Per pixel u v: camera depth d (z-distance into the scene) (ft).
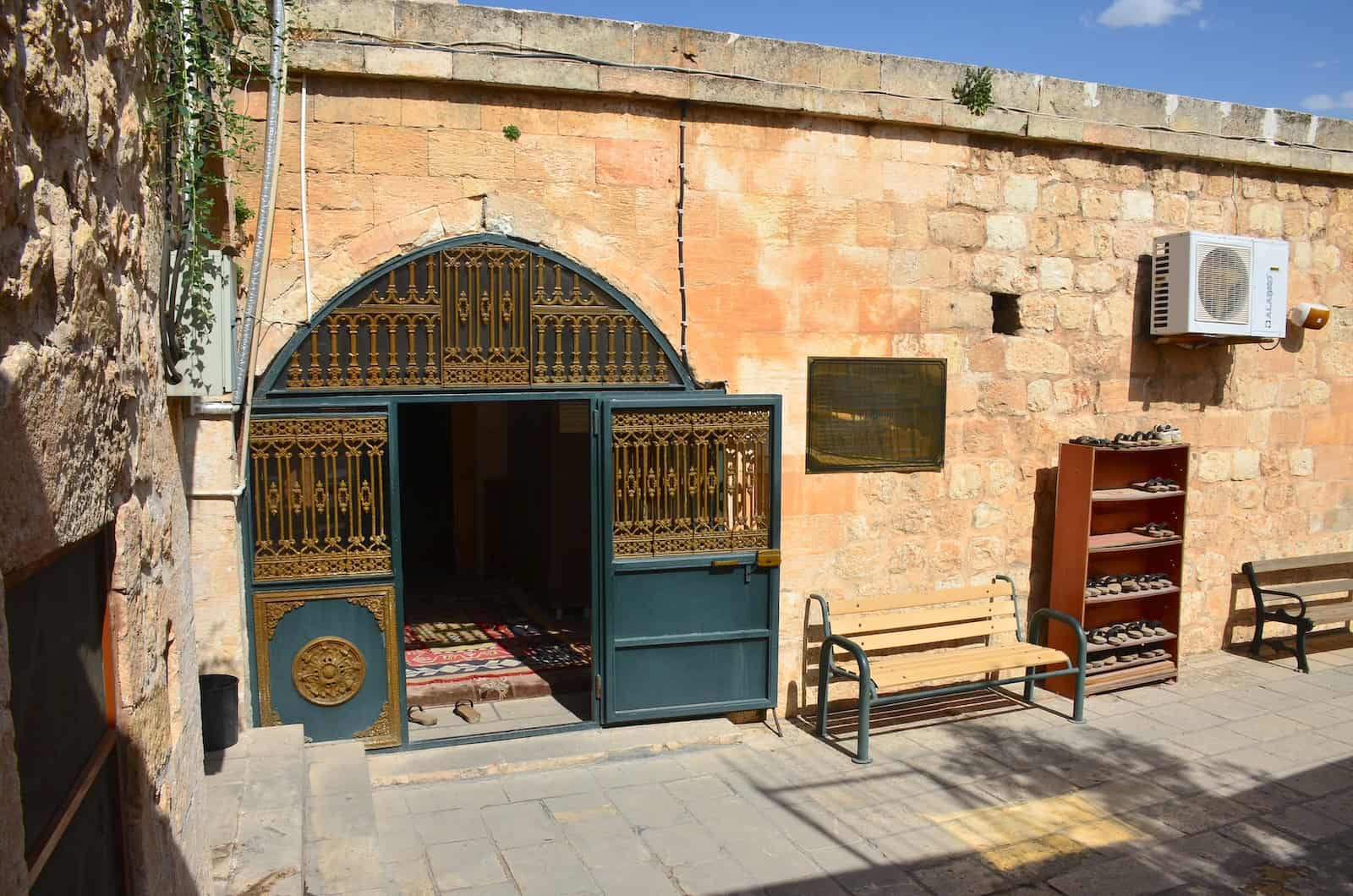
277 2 15.12
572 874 14.44
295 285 16.57
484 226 17.67
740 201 19.53
